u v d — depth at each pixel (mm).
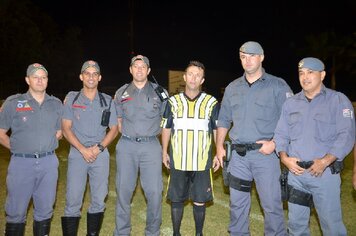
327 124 3297
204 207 4051
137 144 3875
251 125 3717
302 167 3320
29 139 3590
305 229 3480
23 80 21453
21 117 3574
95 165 3912
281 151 3471
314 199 3383
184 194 3967
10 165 3619
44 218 3750
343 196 5535
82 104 3893
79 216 3949
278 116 3736
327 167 3279
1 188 5871
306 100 3402
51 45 24219
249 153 3715
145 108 3871
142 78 3873
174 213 3994
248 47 3637
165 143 4023
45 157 3668
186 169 3848
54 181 3746
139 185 5934
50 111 3699
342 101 3279
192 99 3902
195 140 3830
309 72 3309
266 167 3682
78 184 3875
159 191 3932
